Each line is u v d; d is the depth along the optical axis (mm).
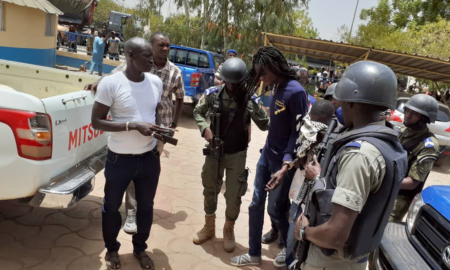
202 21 13266
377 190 1416
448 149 7707
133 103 2457
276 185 2533
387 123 1604
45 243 2932
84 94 2844
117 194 2564
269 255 3279
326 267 1637
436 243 2219
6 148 2230
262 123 3084
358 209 1359
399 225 2664
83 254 2859
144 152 2555
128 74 2469
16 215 3314
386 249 2379
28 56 10078
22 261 2652
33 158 2293
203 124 3133
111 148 2502
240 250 3289
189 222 3670
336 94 1574
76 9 17438
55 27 11703
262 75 2691
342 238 1389
